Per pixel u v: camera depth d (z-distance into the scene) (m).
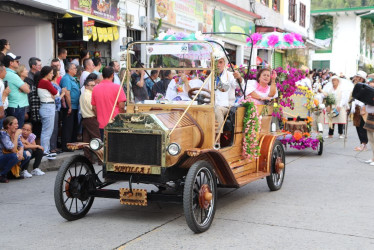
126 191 5.33
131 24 13.66
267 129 7.90
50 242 4.82
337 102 14.28
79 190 5.56
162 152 5.18
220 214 5.93
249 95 7.54
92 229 5.27
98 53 12.73
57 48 11.66
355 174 8.80
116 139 5.39
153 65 6.27
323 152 11.81
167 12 15.13
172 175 5.37
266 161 7.11
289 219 5.69
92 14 11.97
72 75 10.05
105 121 8.50
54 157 9.16
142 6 14.30
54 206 6.36
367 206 6.34
